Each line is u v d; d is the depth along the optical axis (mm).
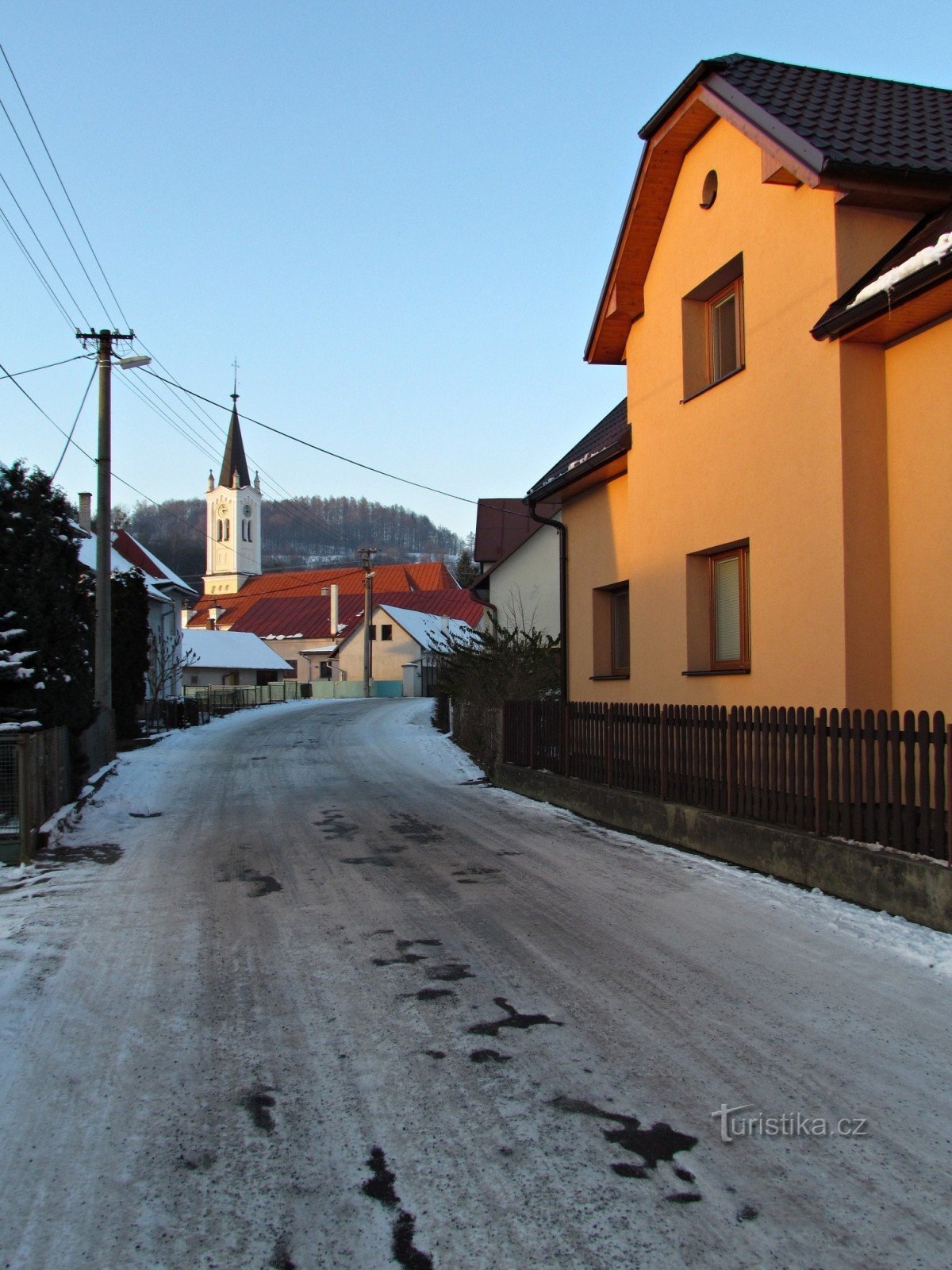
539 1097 3787
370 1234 2914
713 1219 2963
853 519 7594
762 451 8742
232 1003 4902
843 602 7590
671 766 9203
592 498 13648
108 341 18828
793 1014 4598
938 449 7184
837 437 7637
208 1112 3727
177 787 14609
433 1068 4070
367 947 5812
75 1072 4125
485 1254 2807
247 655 58406
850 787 6656
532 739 13133
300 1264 2779
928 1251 2805
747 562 9586
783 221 8430
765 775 7633
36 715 11375
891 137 8094
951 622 7062
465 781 15039
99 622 18344
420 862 8406
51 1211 3072
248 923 6461
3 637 11289
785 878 7152
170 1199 3125
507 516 27828
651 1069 4023
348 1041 4379
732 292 9938
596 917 6402
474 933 6059
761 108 8352
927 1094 3781
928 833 5898
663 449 10711
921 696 7348
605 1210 3016
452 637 21312
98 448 18719
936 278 6430
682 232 10266
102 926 6473
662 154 10109
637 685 11398
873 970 5160
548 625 21844
